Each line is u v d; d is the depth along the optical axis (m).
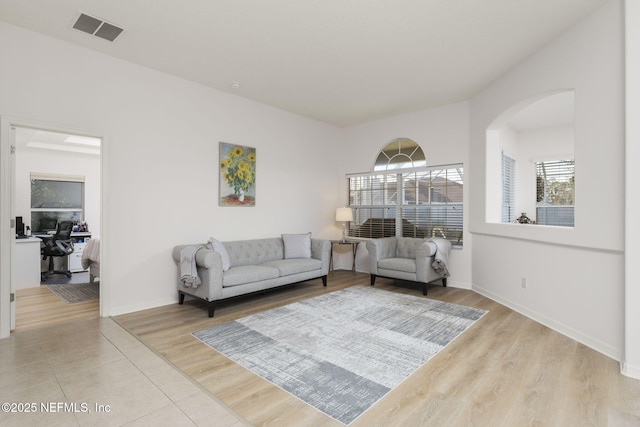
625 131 2.40
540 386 2.24
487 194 4.59
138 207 3.91
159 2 2.71
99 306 4.05
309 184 6.11
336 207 6.72
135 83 3.87
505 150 5.98
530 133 6.52
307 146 6.06
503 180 5.86
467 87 4.55
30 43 3.19
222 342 2.97
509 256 4.06
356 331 3.23
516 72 3.85
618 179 2.58
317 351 2.79
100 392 2.16
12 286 3.21
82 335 3.13
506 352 2.77
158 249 4.09
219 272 3.74
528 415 1.92
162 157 4.11
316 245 5.27
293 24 3.03
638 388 2.21
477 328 3.33
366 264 6.38
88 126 3.53
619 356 2.61
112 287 3.72
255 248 4.85
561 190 6.21
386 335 3.13
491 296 4.46
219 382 2.29
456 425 1.83
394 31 3.14
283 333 3.19
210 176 4.60
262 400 2.07
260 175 5.26
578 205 2.94
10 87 3.09
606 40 2.67
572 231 3.01
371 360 2.62
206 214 4.56
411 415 1.92
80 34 3.25
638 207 2.35
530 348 2.85
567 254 3.14
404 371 2.45
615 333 2.66
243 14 2.88
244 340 3.01
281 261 4.90
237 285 3.95
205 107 4.53
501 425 1.83
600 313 2.79
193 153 4.41
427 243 4.68
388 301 4.31
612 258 2.68
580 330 2.99
